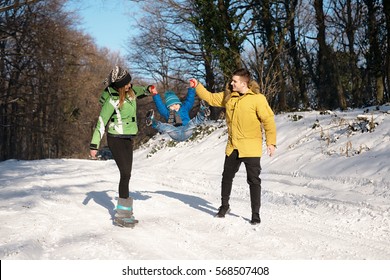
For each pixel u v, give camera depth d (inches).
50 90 1449.3
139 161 779.4
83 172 540.7
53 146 1822.1
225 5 834.8
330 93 888.9
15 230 201.6
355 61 1130.0
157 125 233.9
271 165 435.2
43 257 171.8
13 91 1453.0
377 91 841.5
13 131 1608.0
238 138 231.3
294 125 527.8
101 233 208.4
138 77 1376.7
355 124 428.1
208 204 291.3
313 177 361.4
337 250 184.9
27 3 629.3
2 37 1146.7
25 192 330.3
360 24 1084.5
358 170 331.9
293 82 1122.7
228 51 817.5
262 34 962.7
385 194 277.7
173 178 453.1
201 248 188.2
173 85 1473.9
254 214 229.1
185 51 1236.5
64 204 285.9
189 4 1142.3
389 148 349.1
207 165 530.6
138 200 302.7
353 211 248.7
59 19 1278.3
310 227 225.5
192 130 234.5
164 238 203.0
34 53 1256.8
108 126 224.2
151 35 1257.4
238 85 228.7
